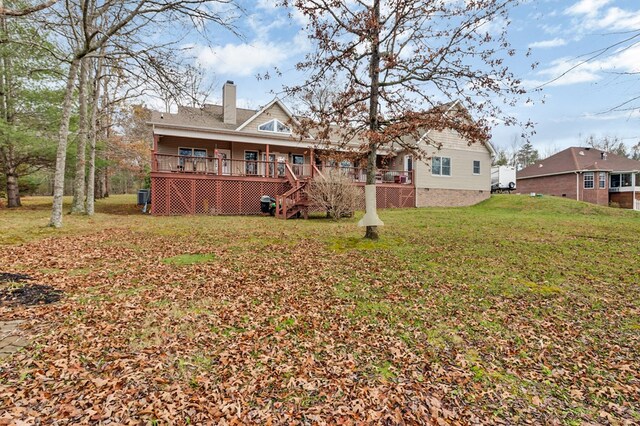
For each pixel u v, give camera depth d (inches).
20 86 556.4
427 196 815.1
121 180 1574.8
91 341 119.1
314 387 99.2
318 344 125.4
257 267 226.1
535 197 810.2
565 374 109.7
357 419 85.9
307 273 214.4
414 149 306.3
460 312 157.2
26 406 84.2
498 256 264.5
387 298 173.2
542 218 529.0
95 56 319.9
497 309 161.0
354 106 302.0
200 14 293.9
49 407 84.1
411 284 195.2
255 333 131.9
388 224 451.2
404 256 261.7
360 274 213.3
